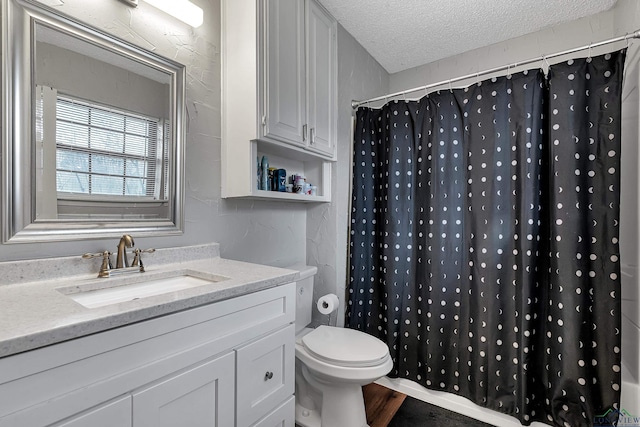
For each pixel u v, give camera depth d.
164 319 0.75
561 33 1.92
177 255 1.28
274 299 1.07
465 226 1.69
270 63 1.40
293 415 1.14
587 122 1.41
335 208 1.96
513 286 1.54
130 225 1.16
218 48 1.47
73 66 1.02
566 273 1.42
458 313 1.72
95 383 0.63
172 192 1.29
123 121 1.14
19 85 0.91
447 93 1.76
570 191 1.42
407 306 1.86
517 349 1.51
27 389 0.54
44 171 0.96
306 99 1.63
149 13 1.23
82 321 0.61
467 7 1.77
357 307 2.04
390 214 1.91
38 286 0.90
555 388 1.45
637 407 1.30
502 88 1.59
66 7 1.01
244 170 1.40
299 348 1.52
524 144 1.52
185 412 0.79
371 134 2.06
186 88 1.34
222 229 1.50
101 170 1.08
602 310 1.38
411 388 1.83
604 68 1.38
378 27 1.98
